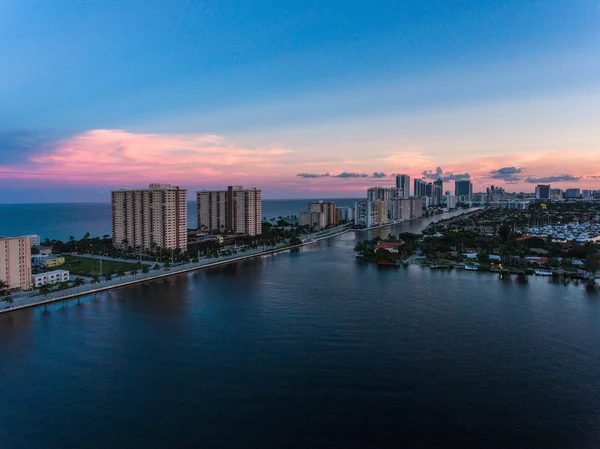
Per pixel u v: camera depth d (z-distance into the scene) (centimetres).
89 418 11406
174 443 10388
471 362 14575
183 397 12431
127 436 10644
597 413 11569
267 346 16038
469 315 19625
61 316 19912
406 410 11762
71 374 13875
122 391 12781
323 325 18325
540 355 15112
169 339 16825
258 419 11362
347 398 12350
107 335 17312
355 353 15350
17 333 17588
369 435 10712
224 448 10225
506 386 12988
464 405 11988
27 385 13150
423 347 15850
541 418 11381
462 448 10250
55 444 10356
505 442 10450
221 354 15362
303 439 10556
